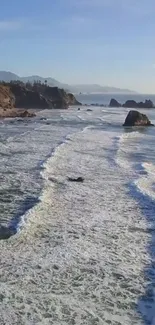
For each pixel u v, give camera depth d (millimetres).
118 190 21797
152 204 19438
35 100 114438
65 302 10719
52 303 10641
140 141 44062
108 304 10750
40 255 13344
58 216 17219
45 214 17406
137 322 10023
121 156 33062
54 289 11320
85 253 13641
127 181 23891
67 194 20641
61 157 30828
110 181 23766
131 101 152125
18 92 112562
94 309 10484
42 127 54344
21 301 10656
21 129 50812
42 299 10797
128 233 15641
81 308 10492
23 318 9938
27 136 43156
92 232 15570
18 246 14031
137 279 12078
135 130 56406
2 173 24719
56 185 22406
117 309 10547
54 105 120438
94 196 20484
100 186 22531
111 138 44875
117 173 26062
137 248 14281
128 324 9914
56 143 38312
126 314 10344
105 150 35719
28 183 22484
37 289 11266
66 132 48781
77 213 17734
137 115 63844
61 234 15234
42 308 10398
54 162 28594
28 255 13320
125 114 95562
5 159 29188
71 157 31141
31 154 31531
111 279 12016
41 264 12695
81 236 15133
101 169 27156
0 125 55906
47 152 32719
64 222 16516
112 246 14352
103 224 16500
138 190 21625
